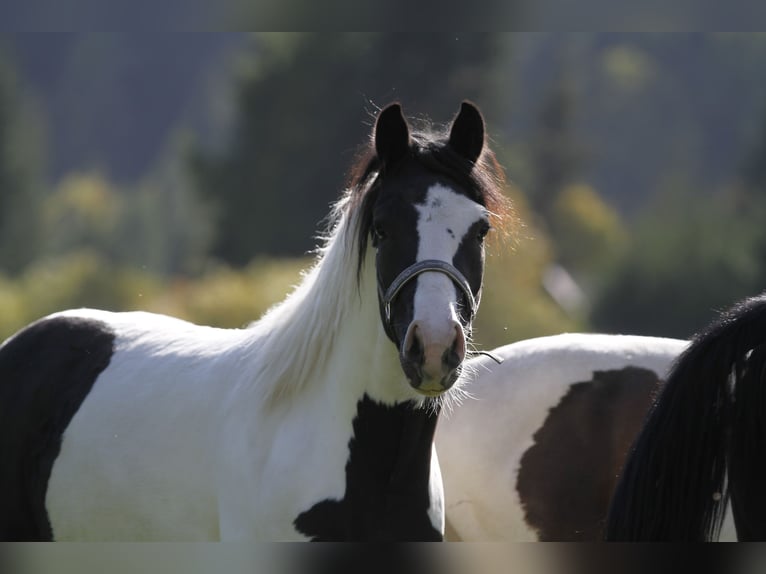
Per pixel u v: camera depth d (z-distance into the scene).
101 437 8.24
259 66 71.12
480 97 68.12
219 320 32.47
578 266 97.38
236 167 70.25
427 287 6.86
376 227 7.19
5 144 89.38
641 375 9.33
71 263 41.91
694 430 6.93
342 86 68.12
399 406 7.36
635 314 70.94
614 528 7.08
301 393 7.66
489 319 34.03
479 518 9.37
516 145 83.94
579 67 163.12
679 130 169.50
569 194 102.38
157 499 7.92
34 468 8.59
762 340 6.87
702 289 69.62
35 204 90.75
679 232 73.62
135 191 167.38
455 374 6.79
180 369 8.27
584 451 9.15
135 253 118.38
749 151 101.12
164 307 33.47
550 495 9.14
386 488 7.42
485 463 9.35
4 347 9.24
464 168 7.32
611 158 166.75
